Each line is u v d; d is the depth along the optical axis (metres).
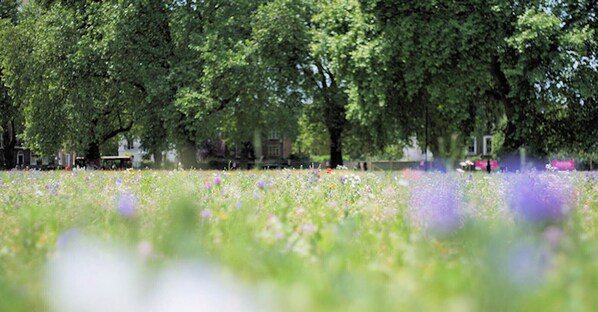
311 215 4.51
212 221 3.89
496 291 1.76
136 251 2.69
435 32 20.45
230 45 30.72
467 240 3.18
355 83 21.98
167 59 30.92
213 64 28.59
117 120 41.09
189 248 2.50
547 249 2.51
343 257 2.58
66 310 1.77
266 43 32.19
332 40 22.41
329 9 24.02
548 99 21.53
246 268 2.40
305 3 33.34
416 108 24.91
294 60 36.38
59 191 7.35
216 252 2.79
